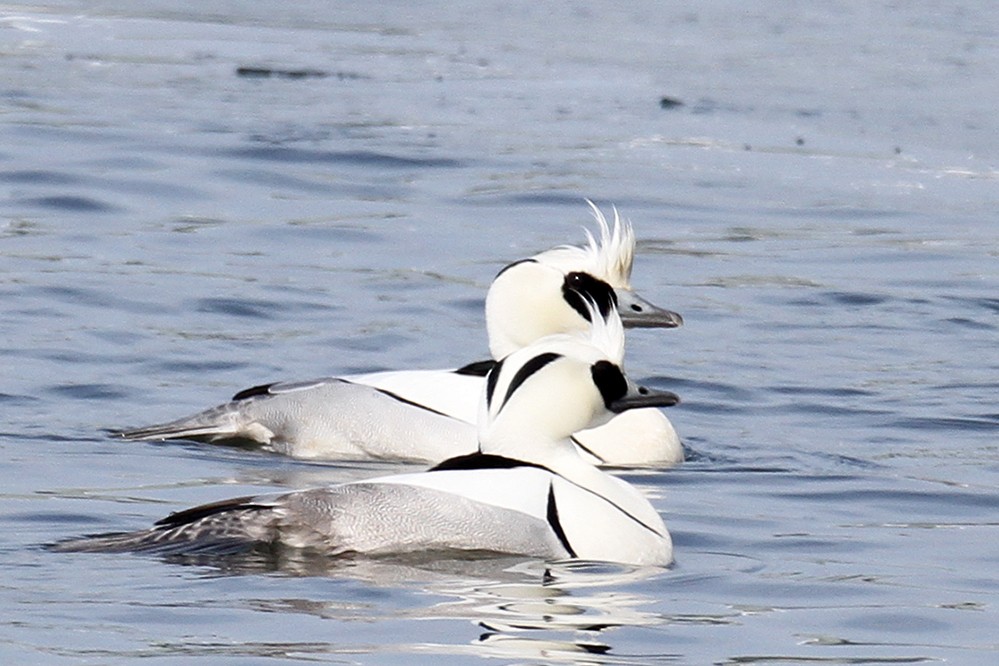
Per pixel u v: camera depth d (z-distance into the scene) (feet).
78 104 92.89
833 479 41.45
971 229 74.18
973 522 37.42
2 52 108.37
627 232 45.83
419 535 31.14
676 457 43.42
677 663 26.53
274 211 73.26
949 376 53.31
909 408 49.39
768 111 96.94
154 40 115.44
